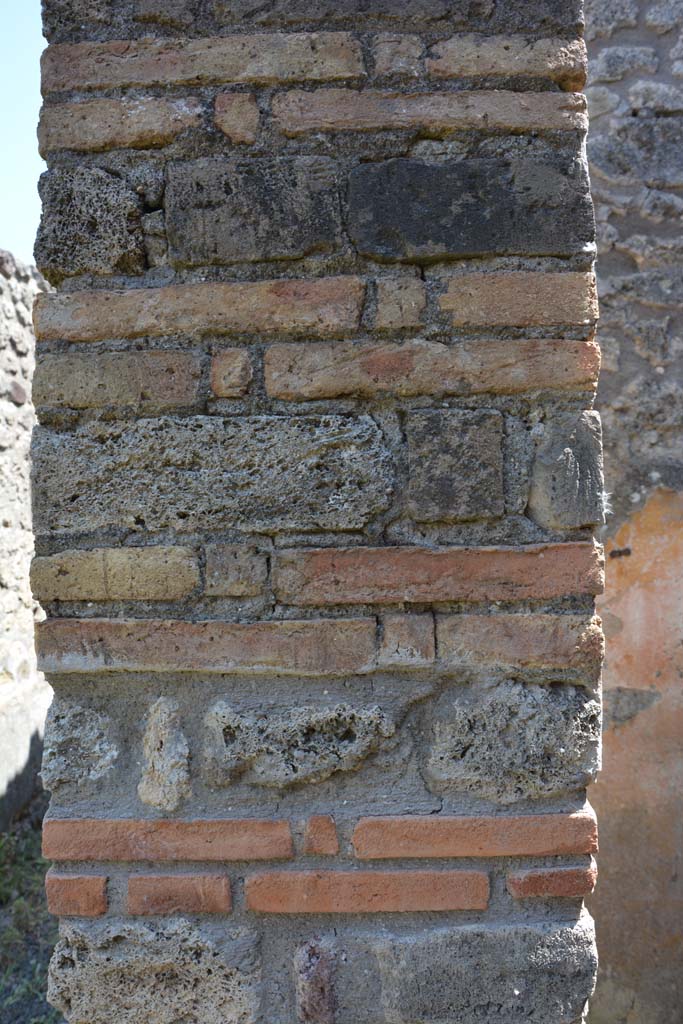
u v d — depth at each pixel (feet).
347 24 4.68
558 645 4.64
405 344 4.64
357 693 4.66
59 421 4.69
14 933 11.75
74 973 4.60
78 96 4.69
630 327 8.78
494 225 4.64
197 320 4.64
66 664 4.66
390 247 4.64
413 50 4.67
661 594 8.77
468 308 4.64
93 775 4.66
